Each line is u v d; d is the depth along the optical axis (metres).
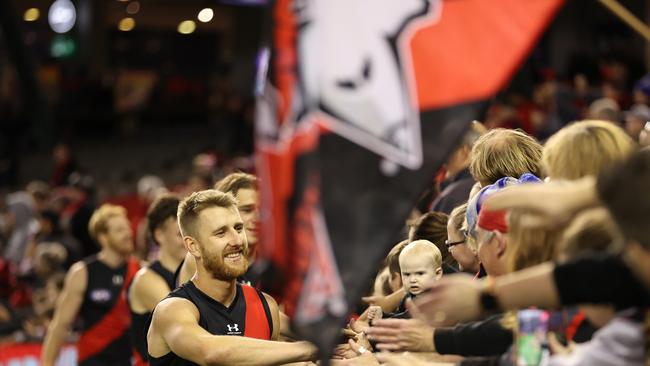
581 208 3.42
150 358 6.34
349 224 3.79
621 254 3.42
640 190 3.26
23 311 15.23
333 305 3.77
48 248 15.78
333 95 3.81
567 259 3.57
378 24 3.82
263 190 3.81
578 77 17.31
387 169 3.80
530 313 4.01
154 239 8.66
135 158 39.12
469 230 4.77
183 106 45.06
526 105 18.81
